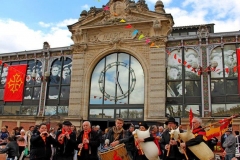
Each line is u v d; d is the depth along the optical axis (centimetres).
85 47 1922
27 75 2117
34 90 2056
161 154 790
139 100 1753
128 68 1833
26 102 2056
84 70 1903
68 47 2016
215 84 1619
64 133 706
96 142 691
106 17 1909
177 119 1562
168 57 1759
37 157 670
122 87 1816
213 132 802
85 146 682
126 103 1780
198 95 1639
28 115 2017
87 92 1867
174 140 633
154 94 1695
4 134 1281
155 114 1659
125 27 1862
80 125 1802
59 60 2034
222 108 1569
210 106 1584
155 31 1784
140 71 1800
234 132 1293
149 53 1777
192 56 1709
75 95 1872
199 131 589
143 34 1820
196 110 1619
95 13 1939
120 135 735
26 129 1975
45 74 1997
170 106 1678
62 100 1942
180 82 1695
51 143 698
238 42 1623
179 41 1755
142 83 1773
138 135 674
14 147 932
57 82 1995
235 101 1552
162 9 1842
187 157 566
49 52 2072
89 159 685
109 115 1800
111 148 670
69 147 708
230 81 1594
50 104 1970
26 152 1057
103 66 1900
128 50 1827
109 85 1852
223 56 1641
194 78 1672
